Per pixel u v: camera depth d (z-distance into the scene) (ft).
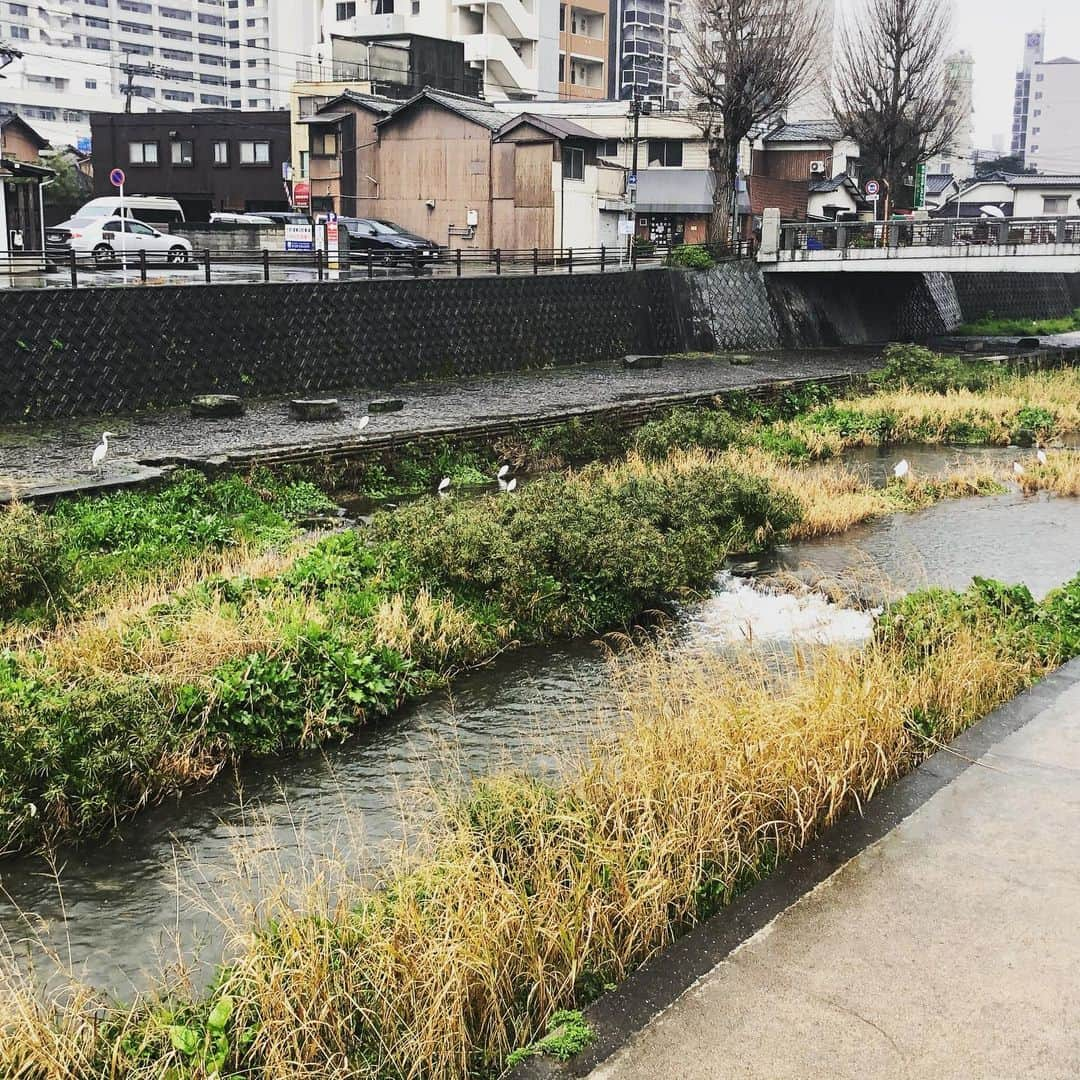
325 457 57.77
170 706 28.73
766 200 168.66
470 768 28.14
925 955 15.24
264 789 27.58
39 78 288.51
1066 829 18.65
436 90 136.67
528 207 127.75
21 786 25.03
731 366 106.32
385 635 34.47
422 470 61.87
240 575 38.70
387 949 16.22
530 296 100.32
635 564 39.68
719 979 14.90
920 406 82.69
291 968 16.19
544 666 35.88
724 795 19.89
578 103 161.07
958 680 25.70
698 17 135.13
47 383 66.64
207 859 24.16
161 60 317.42
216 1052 15.21
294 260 88.53
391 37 154.20
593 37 221.05
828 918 16.22
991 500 59.47
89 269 71.77
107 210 123.85
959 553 48.55
